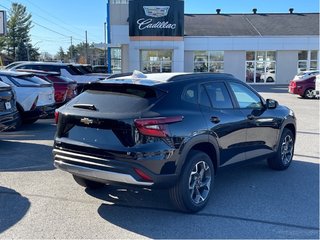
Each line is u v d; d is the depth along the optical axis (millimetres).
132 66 33469
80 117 4875
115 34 33531
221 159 5480
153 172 4508
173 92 4918
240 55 36188
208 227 4590
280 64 36500
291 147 7301
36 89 11125
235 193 5781
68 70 15711
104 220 4766
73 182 6219
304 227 4602
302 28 38031
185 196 4832
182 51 33594
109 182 4664
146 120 4504
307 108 17000
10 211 5004
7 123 8391
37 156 7941
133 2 32844
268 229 4543
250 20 40281
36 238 4258
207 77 5578
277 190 5926
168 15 33062
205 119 5133
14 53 95500
